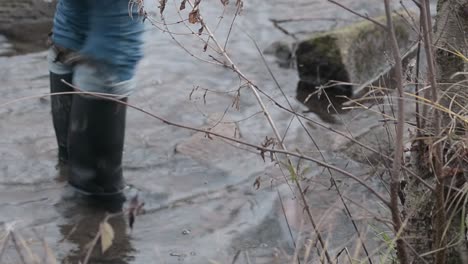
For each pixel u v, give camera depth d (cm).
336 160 504
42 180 479
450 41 312
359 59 654
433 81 286
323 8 786
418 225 314
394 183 284
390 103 387
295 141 539
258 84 638
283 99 617
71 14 435
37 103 577
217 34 715
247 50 695
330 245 388
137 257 413
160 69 643
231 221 449
